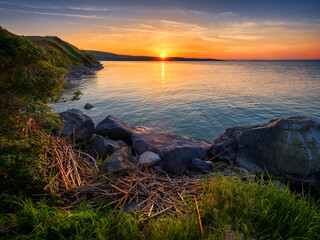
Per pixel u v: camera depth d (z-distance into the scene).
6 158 2.94
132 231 2.86
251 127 7.12
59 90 3.96
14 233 2.60
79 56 60.88
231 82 39.47
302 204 3.43
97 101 19.88
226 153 6.47
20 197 3.28
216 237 2.76
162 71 73.50
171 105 18.55
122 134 8.48
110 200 3.85
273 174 5.78
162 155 6.27
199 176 5.66
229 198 3.42
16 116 4.01
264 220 3.11
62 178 4.28
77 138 7.47
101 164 5.28
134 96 22.84
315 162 5.27
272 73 73.25
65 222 2.84
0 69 3.25
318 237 2.85
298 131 5.73
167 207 3.68
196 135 11.41
